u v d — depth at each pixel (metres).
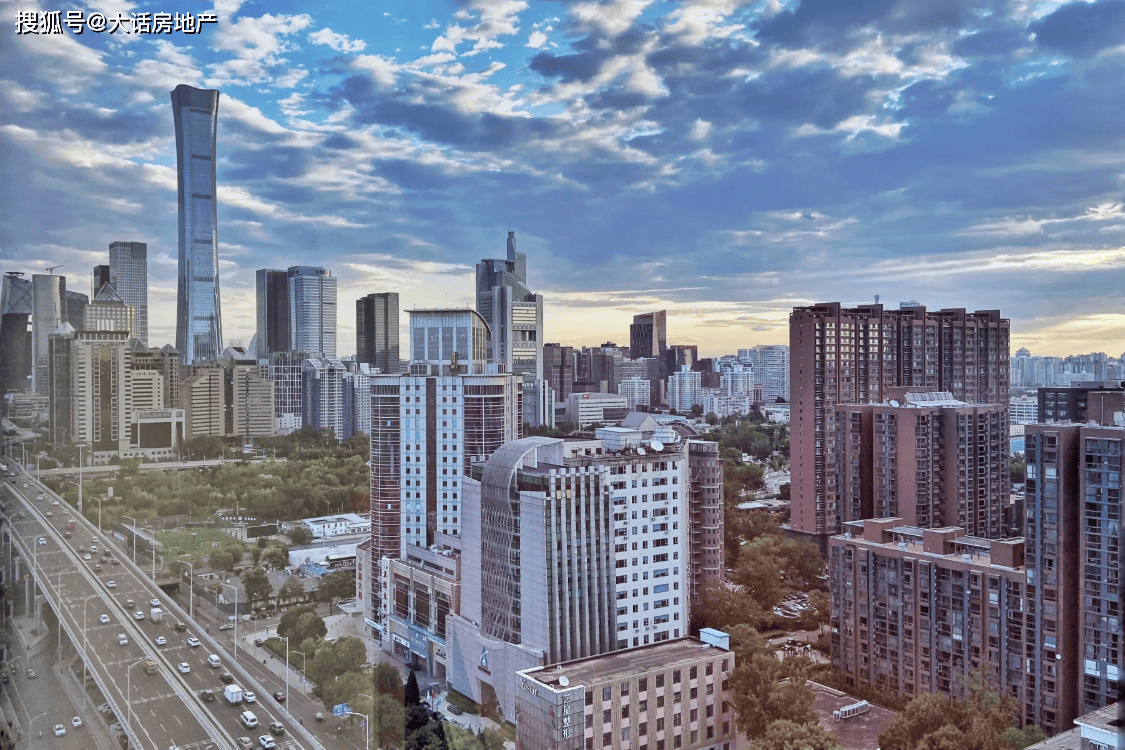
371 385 193.12
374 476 193.50
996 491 196.25
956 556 141.12
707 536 190.62
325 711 133.00
